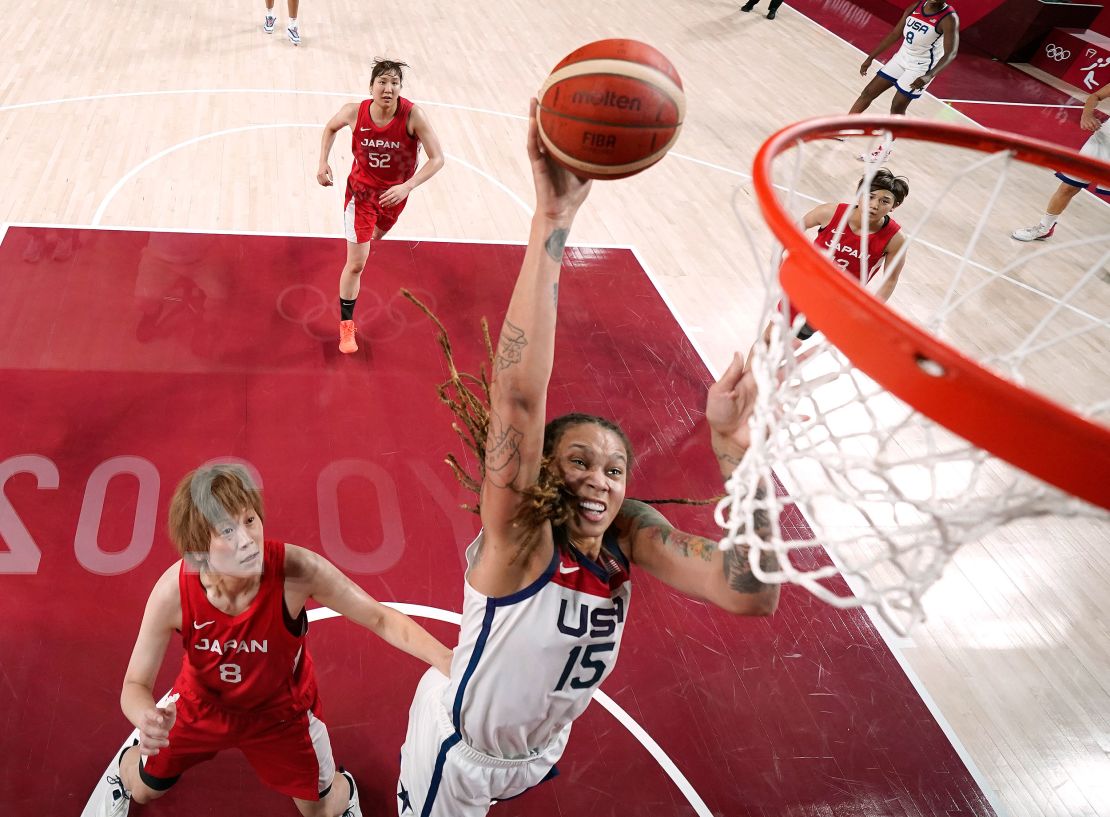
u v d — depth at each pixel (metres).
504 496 1.70
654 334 5.49
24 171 5.98
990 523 1.44
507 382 1.60
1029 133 9.62
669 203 7.05
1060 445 1.09
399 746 3.13
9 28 8.20
